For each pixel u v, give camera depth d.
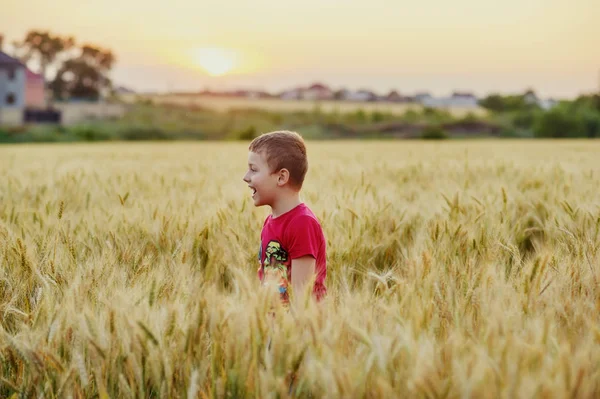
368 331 1.81
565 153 16.89
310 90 137.25
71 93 84.25
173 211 3.89
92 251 2.96
